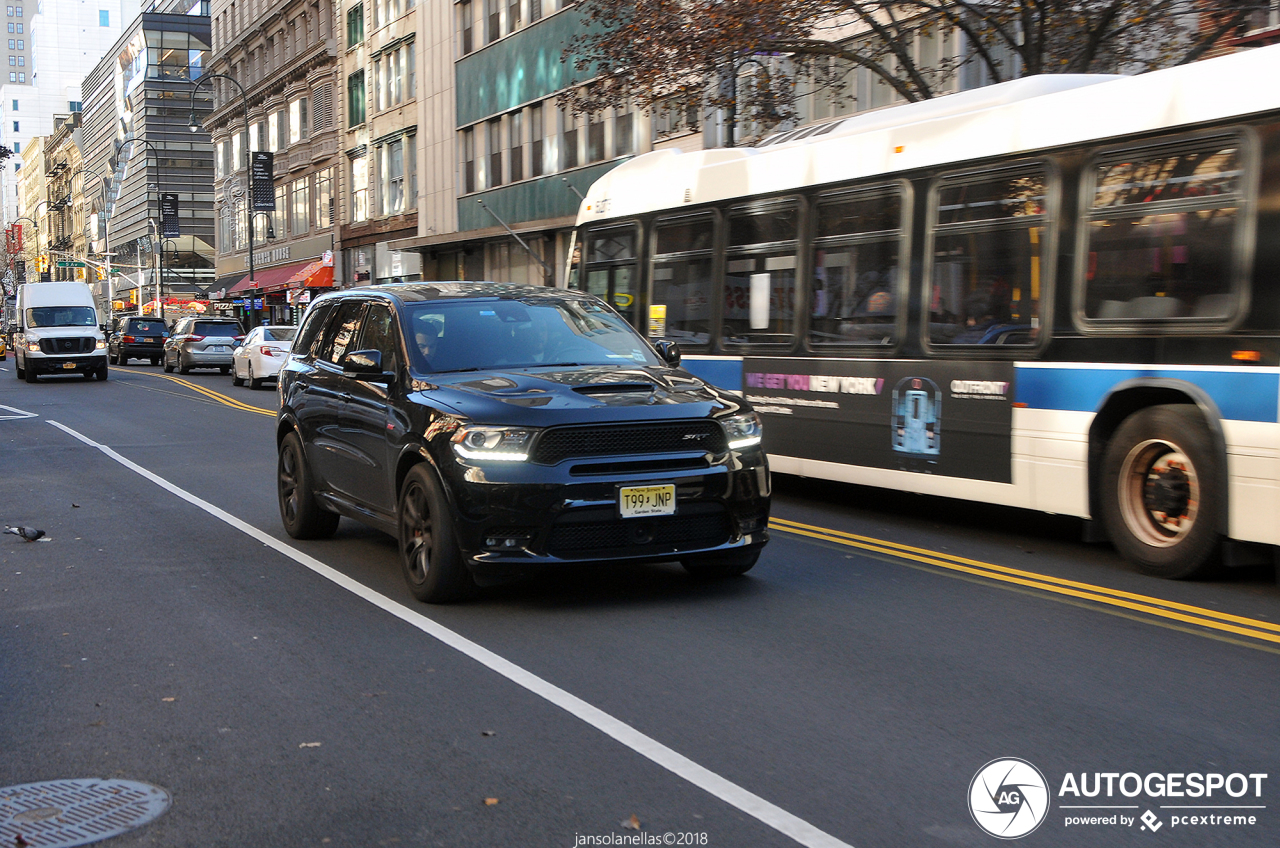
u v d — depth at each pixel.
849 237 10.52
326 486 8.92
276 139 63.00
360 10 50.78
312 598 7.37
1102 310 8.21
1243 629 6.54
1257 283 7.23
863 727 4.89
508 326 8.08
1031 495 8.75
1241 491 7.31
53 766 4.54
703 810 4.05
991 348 9.06
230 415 22.34
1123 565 8.42
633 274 13.53
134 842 3.84
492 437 6.72
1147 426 7.88
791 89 18.97
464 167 42.25
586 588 7.59
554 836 3.85
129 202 117.81
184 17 108.94
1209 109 7.52
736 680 5.57
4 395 29.05
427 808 4.09
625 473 6.73
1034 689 5.41
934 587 7.64
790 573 8.09
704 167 12.49
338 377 8.71
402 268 47.50
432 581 7.04
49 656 6.12
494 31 39.50
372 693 5.42
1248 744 4.68
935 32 20.55
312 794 4.23
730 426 7.07
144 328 51.47
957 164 9.41
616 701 5.26
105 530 9.98
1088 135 8.33
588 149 34.12
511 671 5.73
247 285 64.88
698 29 16.75
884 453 10.09
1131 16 15.62
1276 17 14.48
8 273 156.12
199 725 5.00
